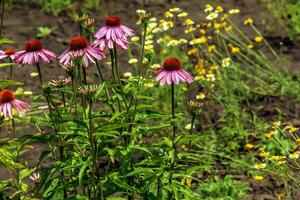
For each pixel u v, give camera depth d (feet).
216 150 19.15
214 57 23.25
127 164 12.49
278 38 26.73
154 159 12.96
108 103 13.20
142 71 24.11
